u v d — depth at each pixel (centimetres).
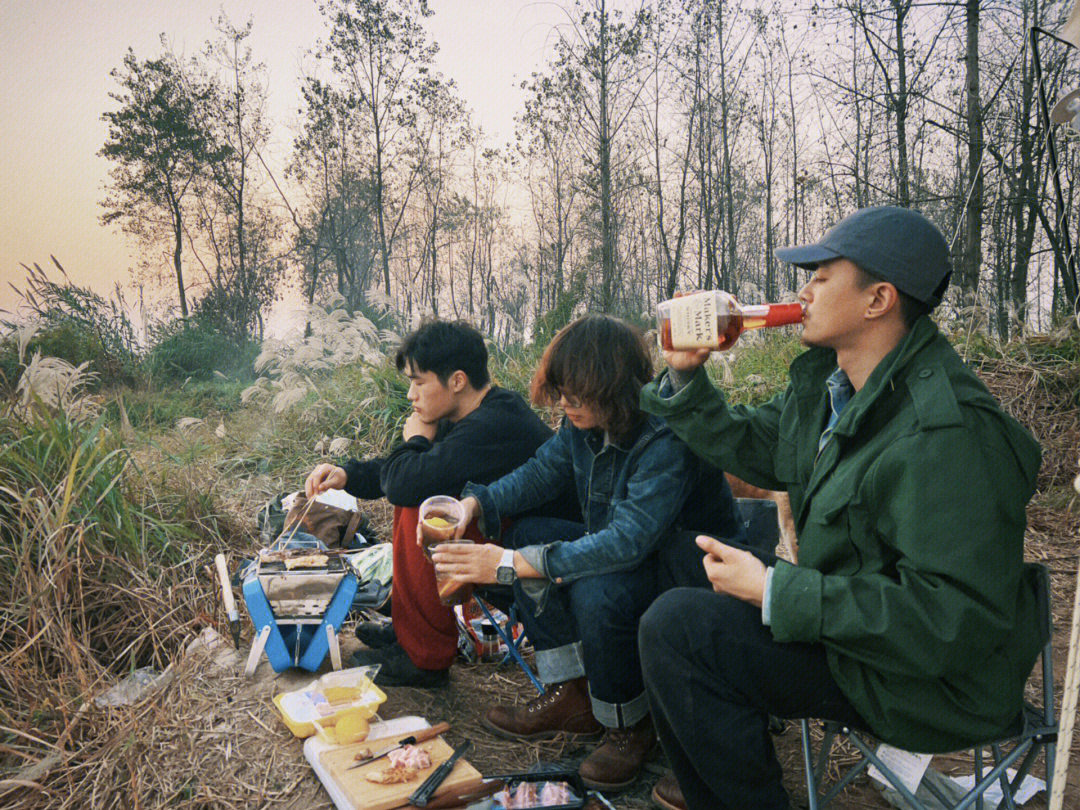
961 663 154
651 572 234
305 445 632
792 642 172
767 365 773
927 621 151
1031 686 304
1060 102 205
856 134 1650
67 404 389
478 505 262
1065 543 479
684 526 245
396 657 281
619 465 239
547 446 269
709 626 174
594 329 230
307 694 249
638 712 229
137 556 345
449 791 203
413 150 2881
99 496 353
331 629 268
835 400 188
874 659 158
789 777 242
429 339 285
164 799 220
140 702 263
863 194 1542
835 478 172
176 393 1213
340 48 2716
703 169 2116
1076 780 241
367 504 512
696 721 177
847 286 173
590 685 231
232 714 252
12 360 503
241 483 522
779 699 175
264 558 283
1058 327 705
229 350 1927
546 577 229
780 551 396
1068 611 377
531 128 2397
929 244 169
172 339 1859
